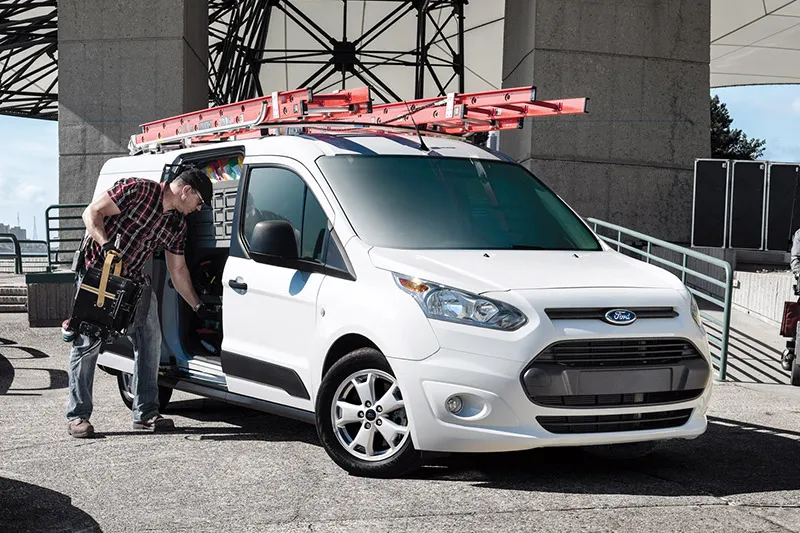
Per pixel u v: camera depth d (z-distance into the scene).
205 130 7.20
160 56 15.41
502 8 25.33
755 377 9.70
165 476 5.22
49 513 4.53
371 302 5.15
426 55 25.28
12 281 16.38
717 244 14.49
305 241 5.78
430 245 5.52
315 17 26.55
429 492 4.85
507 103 6.16
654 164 15.24
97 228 6.12
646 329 4.97
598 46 15.10
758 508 4.59
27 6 26.78
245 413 7.29
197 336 7.21
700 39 15.34
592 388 4.82
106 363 7.38
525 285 5.00
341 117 6.99
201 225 7.32
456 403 4.87
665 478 5.19
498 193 6.15
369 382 5.18
